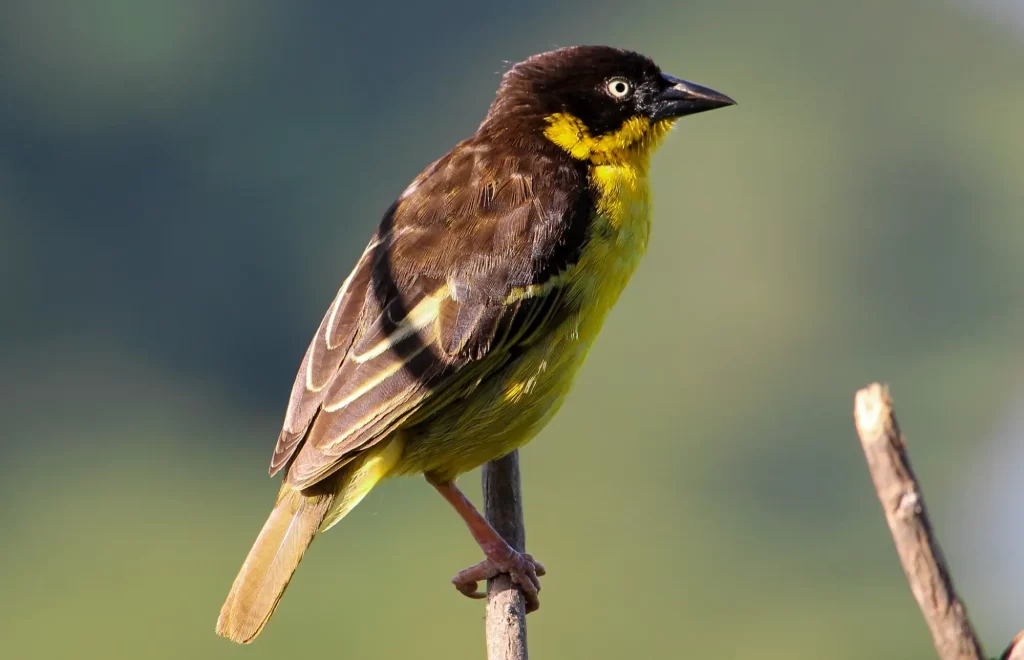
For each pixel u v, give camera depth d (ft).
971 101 86.84
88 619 55.83
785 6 91.15
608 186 19.30
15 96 84.99
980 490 60.75
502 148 19.60
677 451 65.77
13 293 79.92
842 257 81.05
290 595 52.49
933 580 10.41
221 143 85.10
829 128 86.69
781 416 68.13
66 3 87.25
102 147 85.10
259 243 82.79
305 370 18.28
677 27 92.63
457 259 18.33
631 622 53.01
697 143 84.99
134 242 82.58
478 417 18.40
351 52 86.89
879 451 10.62
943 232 81.97
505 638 17.81
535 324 18.34
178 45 86.94
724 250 79.41
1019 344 72.64
